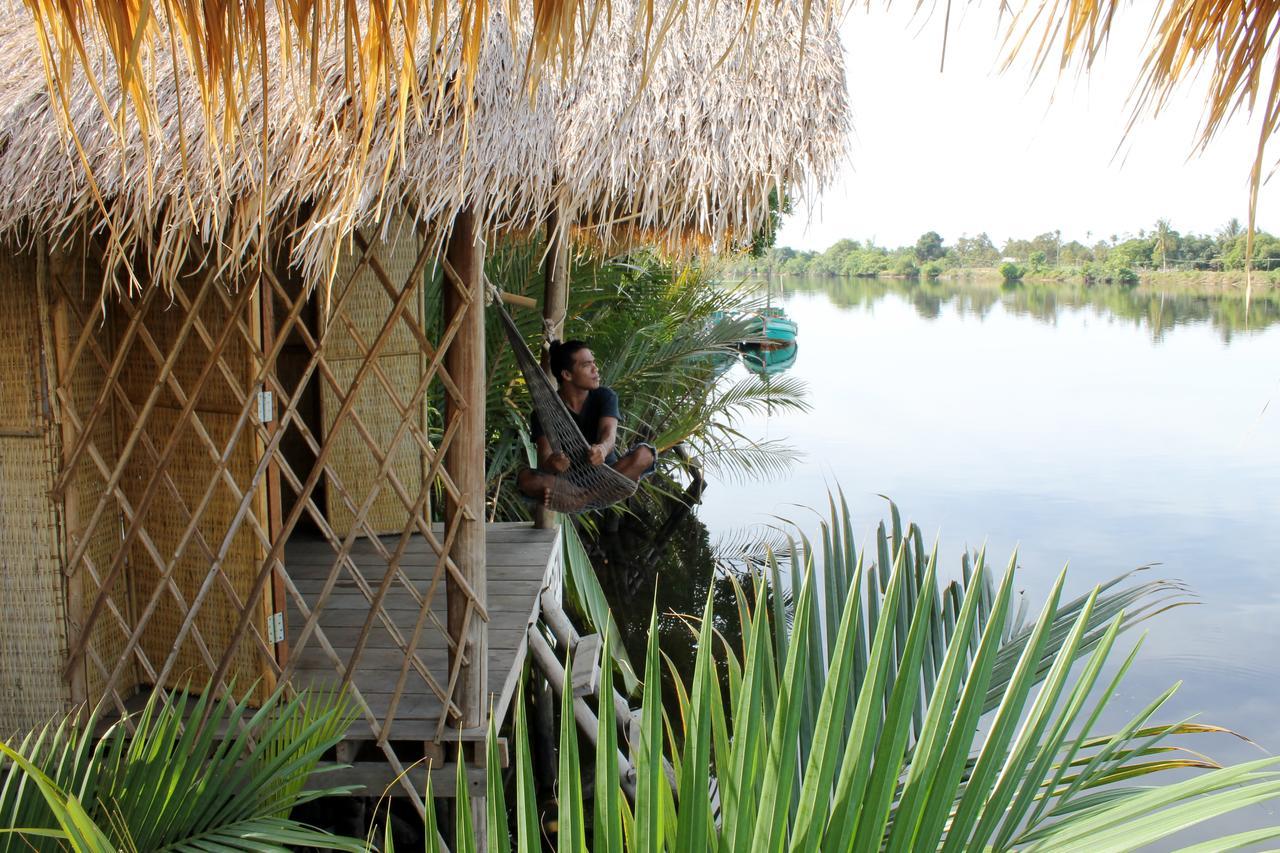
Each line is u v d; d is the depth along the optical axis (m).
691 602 10.80
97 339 4.07
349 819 4.75
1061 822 1.42
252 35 1.81
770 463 14.67
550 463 4.87
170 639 4.27
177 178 3.23
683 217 3.84
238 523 3.97
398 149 3.21
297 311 3.95
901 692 1.32
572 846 1.28
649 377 11.92
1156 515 14.02
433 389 9.52
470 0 1.82
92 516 4.09
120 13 1.80
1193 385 26.47
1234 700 8.09
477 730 4.07
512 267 9.65
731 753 1.33
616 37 3.91
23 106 3.63
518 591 5.83
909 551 2.28
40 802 2.57
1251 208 1.48
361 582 4.03
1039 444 18.98
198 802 2.75
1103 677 8.49
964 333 41.75
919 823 1.33
